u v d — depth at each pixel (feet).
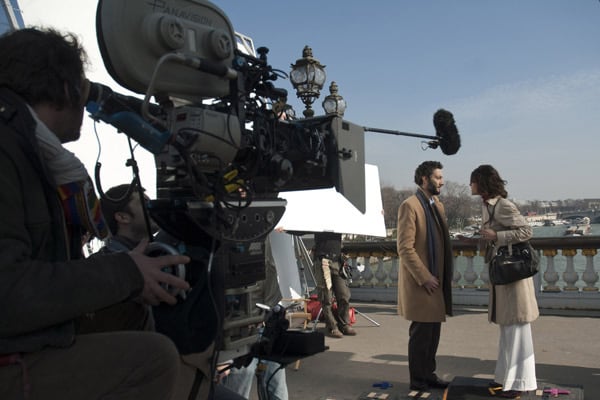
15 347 4.23
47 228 4.63
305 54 23.22
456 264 28.89
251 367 10.91
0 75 4.79
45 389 4.42
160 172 6.34
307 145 7.22
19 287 4.08
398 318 26.43
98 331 6.56
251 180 6.49
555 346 19.86
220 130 5.87
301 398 15.51
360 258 33.63
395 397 15.16
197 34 6.18
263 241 6.68
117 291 4.72
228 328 6.12
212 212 5.98
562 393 14.24
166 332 5.88
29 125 4.58
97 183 6.59
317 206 22.44
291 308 19.99
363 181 8.00
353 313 25.02
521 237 13.75
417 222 15.31
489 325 23.71
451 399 14.30
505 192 14.38
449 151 10.05
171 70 5.90
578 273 27.25
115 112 5.64
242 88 6.47
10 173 4.35
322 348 7.18
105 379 4.60
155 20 5.69
